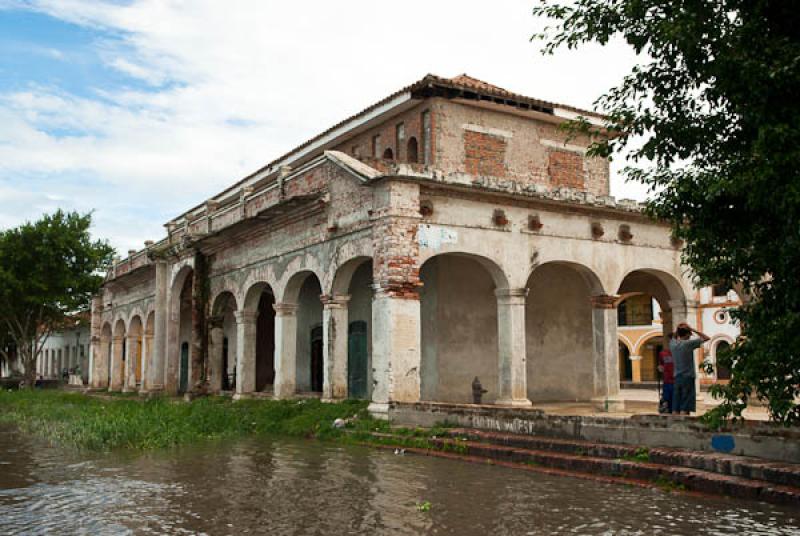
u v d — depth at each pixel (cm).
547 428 1232
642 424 1086
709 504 846
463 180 1694
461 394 1936
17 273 3903
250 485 1052
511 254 1766
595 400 1878
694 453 988
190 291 3100
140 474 1177
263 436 1742
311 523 802
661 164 850
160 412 2078
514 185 1762
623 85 862
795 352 730
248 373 2358
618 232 1961
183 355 3547
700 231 816
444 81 2188
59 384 4850
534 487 983
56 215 3988
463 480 1048
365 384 2103
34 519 846
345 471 1157
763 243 767
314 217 1967
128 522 825
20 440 1738
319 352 2455
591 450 1114
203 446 1553
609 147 873
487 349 1998
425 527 770
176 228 3161
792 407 754
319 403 1878
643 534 722
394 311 1603
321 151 2727
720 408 802
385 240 1620
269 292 3002
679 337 1288
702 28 773
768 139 711
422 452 1341
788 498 816
